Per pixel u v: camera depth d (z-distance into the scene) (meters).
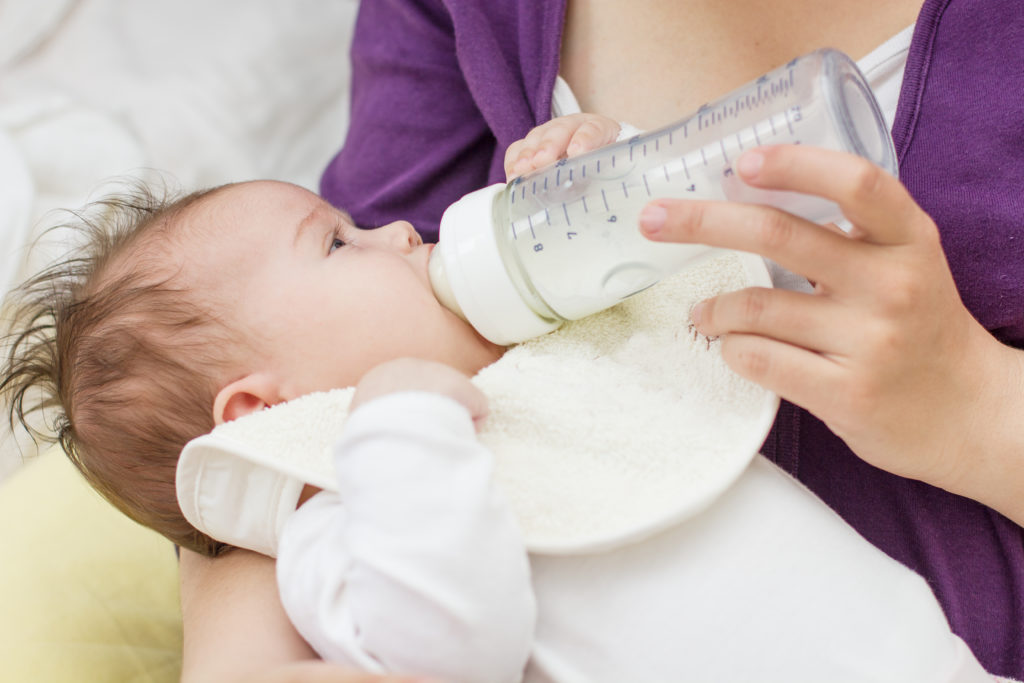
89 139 1.43
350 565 0.59
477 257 0.66
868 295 0.55
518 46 0.99
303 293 0.72
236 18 1.54
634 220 0.60
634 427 0.65
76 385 0.77
